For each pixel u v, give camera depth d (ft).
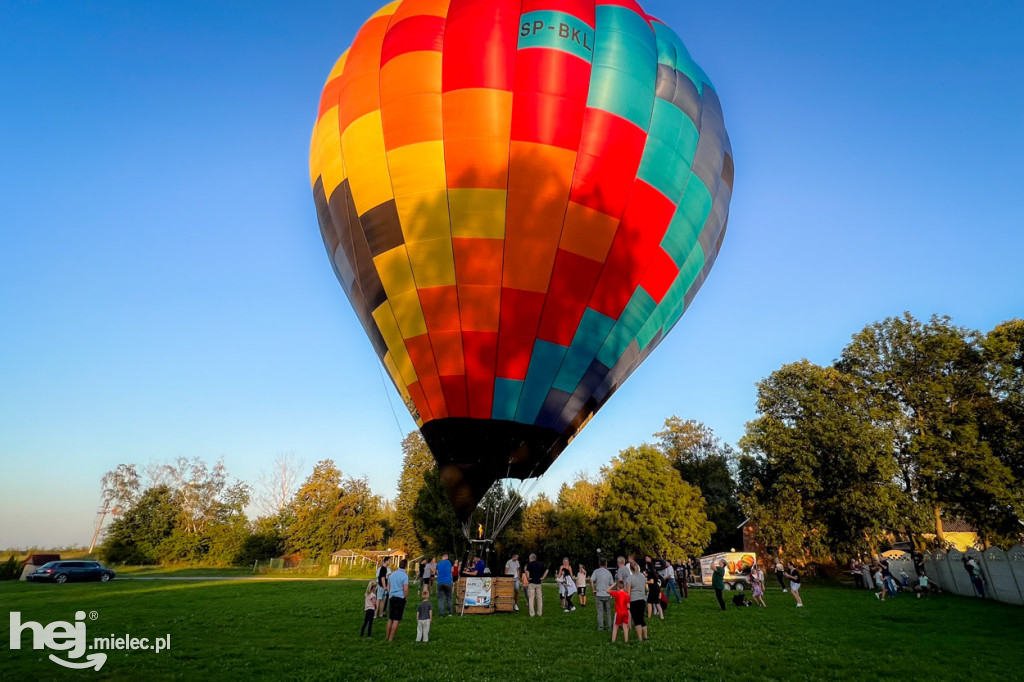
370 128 51.67
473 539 53.52
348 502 180.14
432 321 50.21
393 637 38.40
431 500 148.66
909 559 101.91
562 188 49.11
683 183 54.90
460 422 50.70
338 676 28.99
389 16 57.00
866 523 113.60
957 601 72.08
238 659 32.68
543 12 52.13
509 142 48.91
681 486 145.38
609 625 43.32
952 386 120.67
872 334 132.67
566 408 52.47
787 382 128.26
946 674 30.78
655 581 52.44
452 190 49.08
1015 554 68.90
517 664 31.53
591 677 29.17
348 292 58.23
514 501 55.36
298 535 176.14
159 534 198.90
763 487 130.93
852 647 37.99
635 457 148.36
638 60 53.11
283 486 228.84
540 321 49.90
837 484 119.44
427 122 49.70
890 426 122.52
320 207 58.34
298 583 96.22
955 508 118.01
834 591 92.58
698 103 57.62
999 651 37.01
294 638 39.17
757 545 142.41
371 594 40.60
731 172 63.10
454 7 53.78
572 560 154.10
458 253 49.21
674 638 40.24
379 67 53.01
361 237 52.44
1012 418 117.50
